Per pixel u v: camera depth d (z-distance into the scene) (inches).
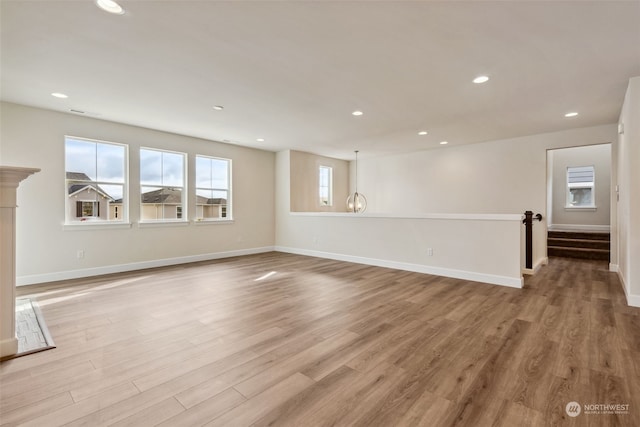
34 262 167.9
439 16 86.9
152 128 209.6
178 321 114.6
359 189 340.5
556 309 126.9
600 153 299.4
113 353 90.1
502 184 242.1
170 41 100.2
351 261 235.5
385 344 96.0
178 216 230.1
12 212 89.1
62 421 61.7
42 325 110.4
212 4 81.3
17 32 94.3
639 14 85.1
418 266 198.1
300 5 81.9
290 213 282.4
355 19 88.4
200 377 77.7
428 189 285.9
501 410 64.9
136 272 197.0
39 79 129.6
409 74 124.7
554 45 102.5
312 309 128.0
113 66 117.9
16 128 161.9
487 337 100.6
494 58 111.7
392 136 231.6
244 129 212.1
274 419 62.4
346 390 72.2
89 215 188.9
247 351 91.6
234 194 263.1
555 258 248.4
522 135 227.5
